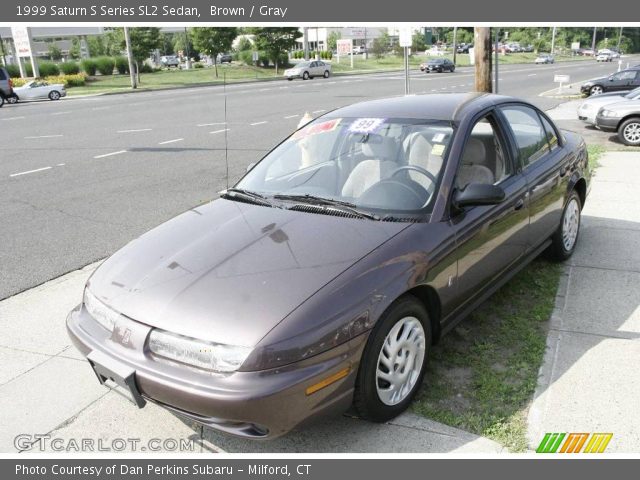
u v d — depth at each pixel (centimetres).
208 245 324
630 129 1192
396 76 4391
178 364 271
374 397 296
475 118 391
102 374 299
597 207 669
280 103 2366
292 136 442
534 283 471
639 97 1296
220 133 1534
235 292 282
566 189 484
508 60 7781
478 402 327
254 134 1499
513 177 410
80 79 4403
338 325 271
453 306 349
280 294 277
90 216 752
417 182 354
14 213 779
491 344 384
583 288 460
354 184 369
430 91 2802
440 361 368
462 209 350
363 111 429
